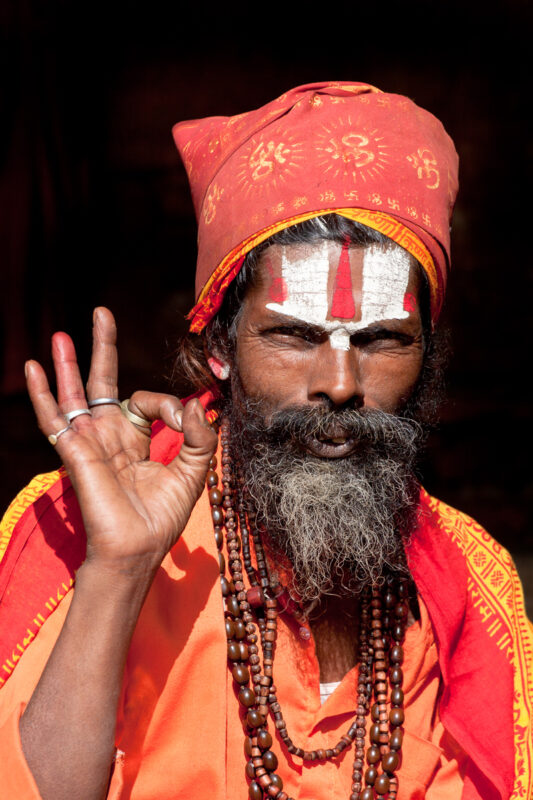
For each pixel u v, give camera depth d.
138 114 7.17
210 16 7.18
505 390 6.16
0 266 6.21
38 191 6.43
